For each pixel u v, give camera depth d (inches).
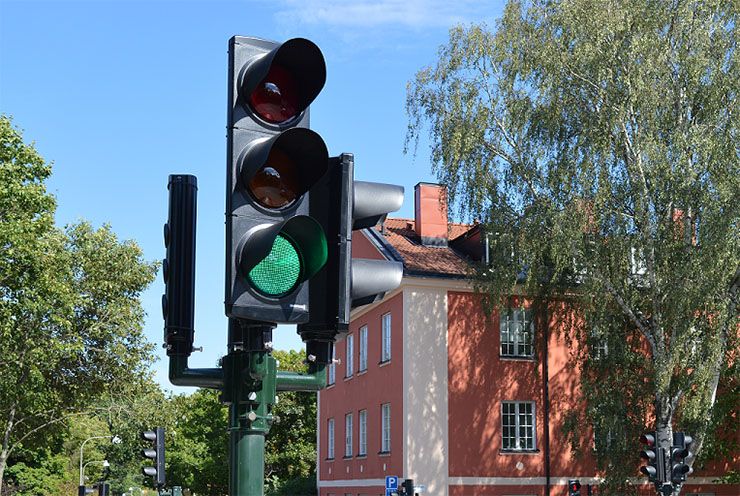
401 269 135.2
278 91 121.4
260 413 123.3
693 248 1114.1
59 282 1311.5
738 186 1069.8
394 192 134.7
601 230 1163.3
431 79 1273.4
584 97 1175.6
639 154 1136.2
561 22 1187.3
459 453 1422.2
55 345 1316.4
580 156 1141.7
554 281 1246.3
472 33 1249.4
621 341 1218.0
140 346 1601.9
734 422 1450.5
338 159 130.5
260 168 114.5
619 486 1219.2
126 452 3383.4
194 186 133.8
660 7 1143.0
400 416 1432.1
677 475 711.7
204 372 127.0
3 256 1209.4
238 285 114.7
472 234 1521.9
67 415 1609.3
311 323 129.2
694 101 1133.1
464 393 1440.7
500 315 1412.4
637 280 1198.3
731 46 1130.0
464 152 1211.2
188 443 2901.1
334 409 1747.0
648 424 1306.6
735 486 1515.7
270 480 2391.7
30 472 2370.8
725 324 1135.6
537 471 1446.9
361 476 1579.7
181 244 131.9
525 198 1208.8
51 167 1266.0
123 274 1599.4
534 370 1462.8
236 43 120.5
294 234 116.3
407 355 1427.2
